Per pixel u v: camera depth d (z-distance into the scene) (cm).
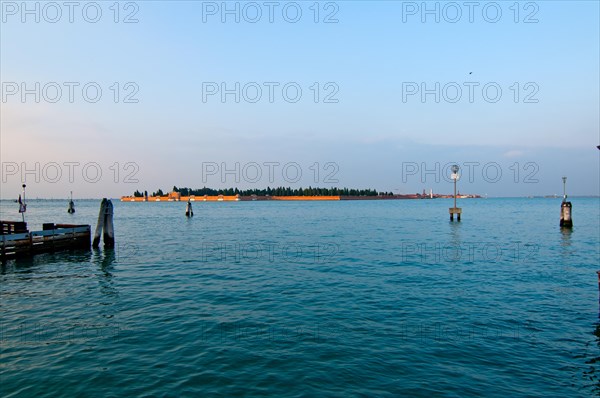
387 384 829
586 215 8319
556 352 998
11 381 838
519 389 810
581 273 2030
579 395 789
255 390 803
